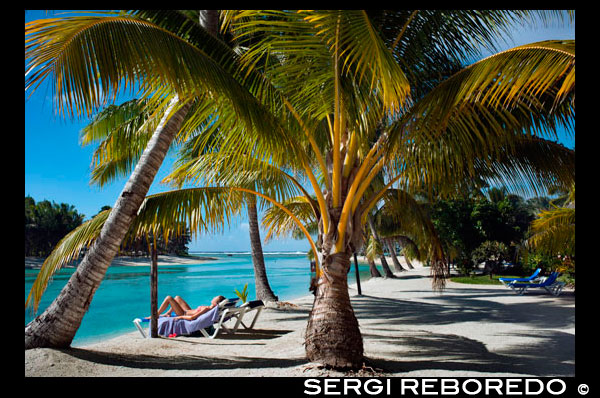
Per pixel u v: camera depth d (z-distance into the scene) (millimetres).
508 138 4746
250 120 4340
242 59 4508
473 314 9953
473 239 22719
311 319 5047
